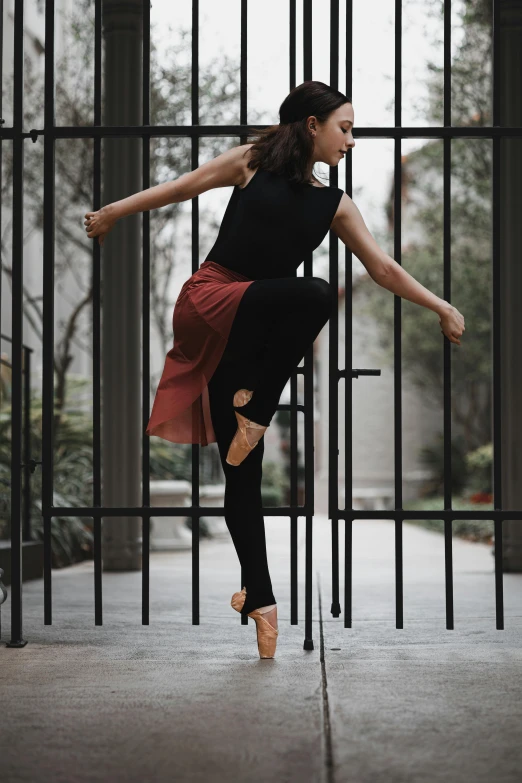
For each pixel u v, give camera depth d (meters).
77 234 10.78
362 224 2.96
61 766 1.81
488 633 3.46
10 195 10.38
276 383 2.72
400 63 3.16
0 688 2.49
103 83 6.66
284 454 23.30
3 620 3.85
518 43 6.12
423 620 3.84
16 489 3.20
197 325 2.80
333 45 3.21
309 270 3.11
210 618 3.93
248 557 2.92
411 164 14.12
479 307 14.92
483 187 10.91
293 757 1.86
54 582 5.76
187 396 2.86
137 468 6.66
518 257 6.22
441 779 1.72
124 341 6.63
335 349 3.19
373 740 1.97
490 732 2.03
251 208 2.83
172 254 11.58
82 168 10.36
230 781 1.71
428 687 2.48
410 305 17.28
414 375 17.95
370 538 10.79
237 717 2.16
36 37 10.70
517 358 6.18
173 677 2.62
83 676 2.64
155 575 6.14
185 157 9.47
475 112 8.81
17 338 3.22
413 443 20.38
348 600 3.25
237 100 9.34
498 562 3.19
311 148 2.87
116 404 6.64
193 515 3.21
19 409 3.22
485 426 17.89
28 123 10.41
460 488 16.83
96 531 3.27
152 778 1.74
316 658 2.92
